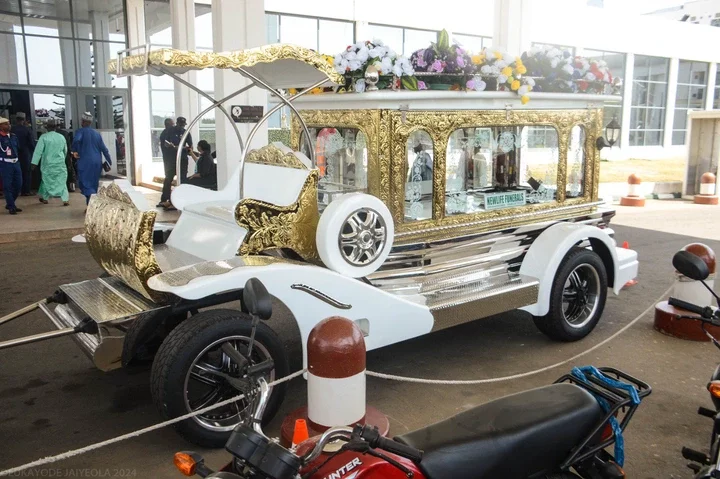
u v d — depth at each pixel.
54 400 4.12
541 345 5.11
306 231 3.98
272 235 3.86
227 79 8.54
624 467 3.30
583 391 2.54
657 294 6.61
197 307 3.61
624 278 5.54
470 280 4.76
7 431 3.70
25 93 14.23
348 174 4.55
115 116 15.48
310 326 3.67
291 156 4.20
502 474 2.21
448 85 4.48
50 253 8.34
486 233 4.75
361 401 3.16
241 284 3.39
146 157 15.66
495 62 4.68
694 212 12.66
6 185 10.80
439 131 4.43
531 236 5.12
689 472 3.25
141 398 4.15
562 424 2.35
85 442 3.58
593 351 4.98
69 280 6.96
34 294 6.42
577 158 5.53
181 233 4.60
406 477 2.04
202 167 10.28
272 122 12.05
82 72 14.81
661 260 8.20
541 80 5.06
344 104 4.39
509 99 4.80
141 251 3.46
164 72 4.36
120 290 3.93
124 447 3.52
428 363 4.72
